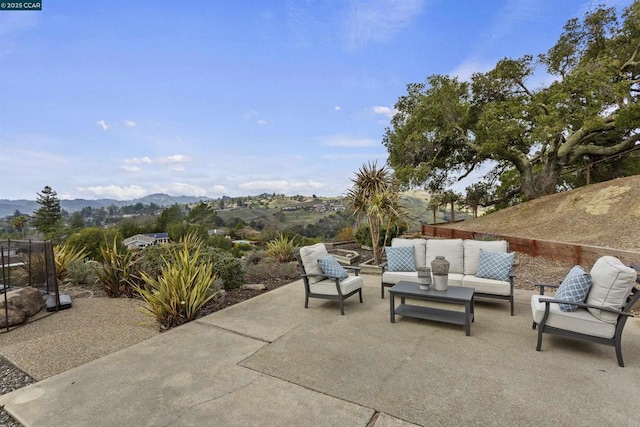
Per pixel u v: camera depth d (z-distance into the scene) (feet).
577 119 34.40
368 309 15.51
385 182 25.79
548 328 10.55
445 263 13.16
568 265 20.81
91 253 35.40
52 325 14.33
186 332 13.00
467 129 45.93
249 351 11.13
